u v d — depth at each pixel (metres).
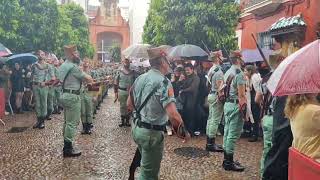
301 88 3.15
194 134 10.08
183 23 15.82
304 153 3.22
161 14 16.64
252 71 9.27
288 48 4.56
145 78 4.41
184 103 10.04
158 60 4.42
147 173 4.50
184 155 7.93
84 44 32.97
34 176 6.39
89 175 6.51
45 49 18.62
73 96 7.55
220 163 7.37
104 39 50.72
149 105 4.33
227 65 9.66
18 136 9.66
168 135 9.97
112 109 16.28
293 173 3.36
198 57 11.16
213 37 15.46
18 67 13.88
